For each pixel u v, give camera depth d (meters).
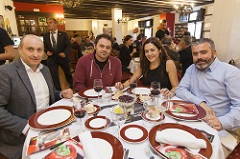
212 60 1.37
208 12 8.73
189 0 7.54
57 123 0.94
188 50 3.46
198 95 1.49
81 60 1.88
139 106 1.21
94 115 1.07
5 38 2.01
